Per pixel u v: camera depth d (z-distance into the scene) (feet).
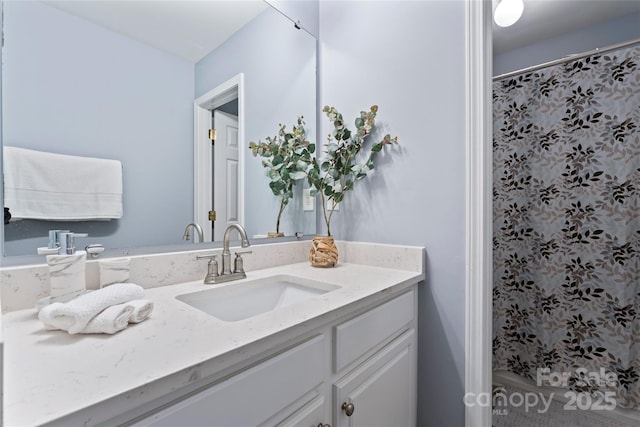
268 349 1.92
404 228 4.15
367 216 4.51
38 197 2.49
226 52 3.87
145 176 3.16
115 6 2.97
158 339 1.84
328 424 2.45
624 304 5.03
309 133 4.94
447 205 3.78
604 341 5.19
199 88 3.61
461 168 3.67
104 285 2.60
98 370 1.47
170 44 3.37
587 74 5.29
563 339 5.56
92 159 2.79
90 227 2.77
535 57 7.22
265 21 4.32
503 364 6.23
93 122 2.80
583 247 5.38
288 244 4.43
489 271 3.59
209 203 3.71
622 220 5.03
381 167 4.36
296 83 4.75
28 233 2.44
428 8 3.96
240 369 1.81
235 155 3.98
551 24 6.54
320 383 2.37
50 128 2.56
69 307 1.87
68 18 2.67
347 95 4.77
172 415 1.49
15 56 2.39
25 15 2.44
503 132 6.14
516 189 6.02
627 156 4.97
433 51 3.90
